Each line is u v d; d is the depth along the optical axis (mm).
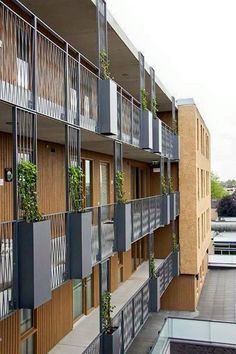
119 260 15648
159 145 14547
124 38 11156
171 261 18359
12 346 8250
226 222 48469
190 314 19156
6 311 5695
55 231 7902
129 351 14602
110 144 11617
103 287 9820
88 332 11016
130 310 11086
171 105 19328
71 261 7598
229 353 14594
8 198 8789
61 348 9961
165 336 14555
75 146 8812
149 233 13875
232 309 19766
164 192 17078
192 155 19828
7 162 8789
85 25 10125
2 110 6328
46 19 9750
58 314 10438
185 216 19812
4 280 5844
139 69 13008
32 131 6359
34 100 6379
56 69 8117
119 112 10898
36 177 6148
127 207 10773
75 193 7738
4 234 6586
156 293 14172
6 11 6664
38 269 5949
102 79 9516
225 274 27844
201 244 23094
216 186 87562
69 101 7992
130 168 17812
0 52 6219
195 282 19906
